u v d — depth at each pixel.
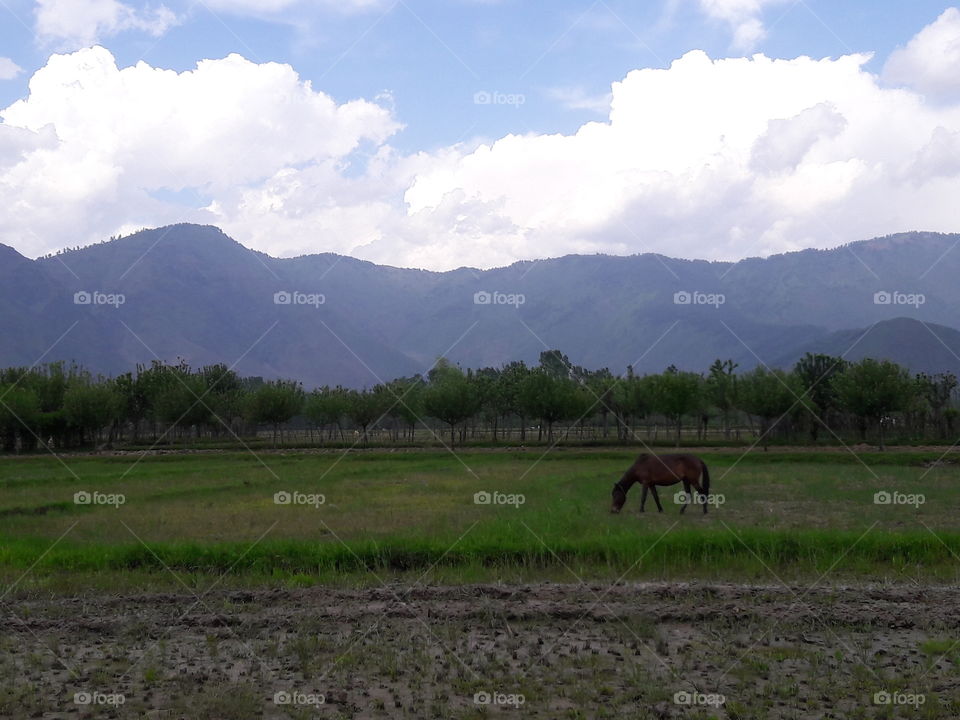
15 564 19.30
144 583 17.41
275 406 78.69
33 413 70.75
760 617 13.80
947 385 71.00
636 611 14.12
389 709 10.04
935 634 12.94
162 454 62.59
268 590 16.36
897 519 24.45
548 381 68.81
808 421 69.50
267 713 9.98
